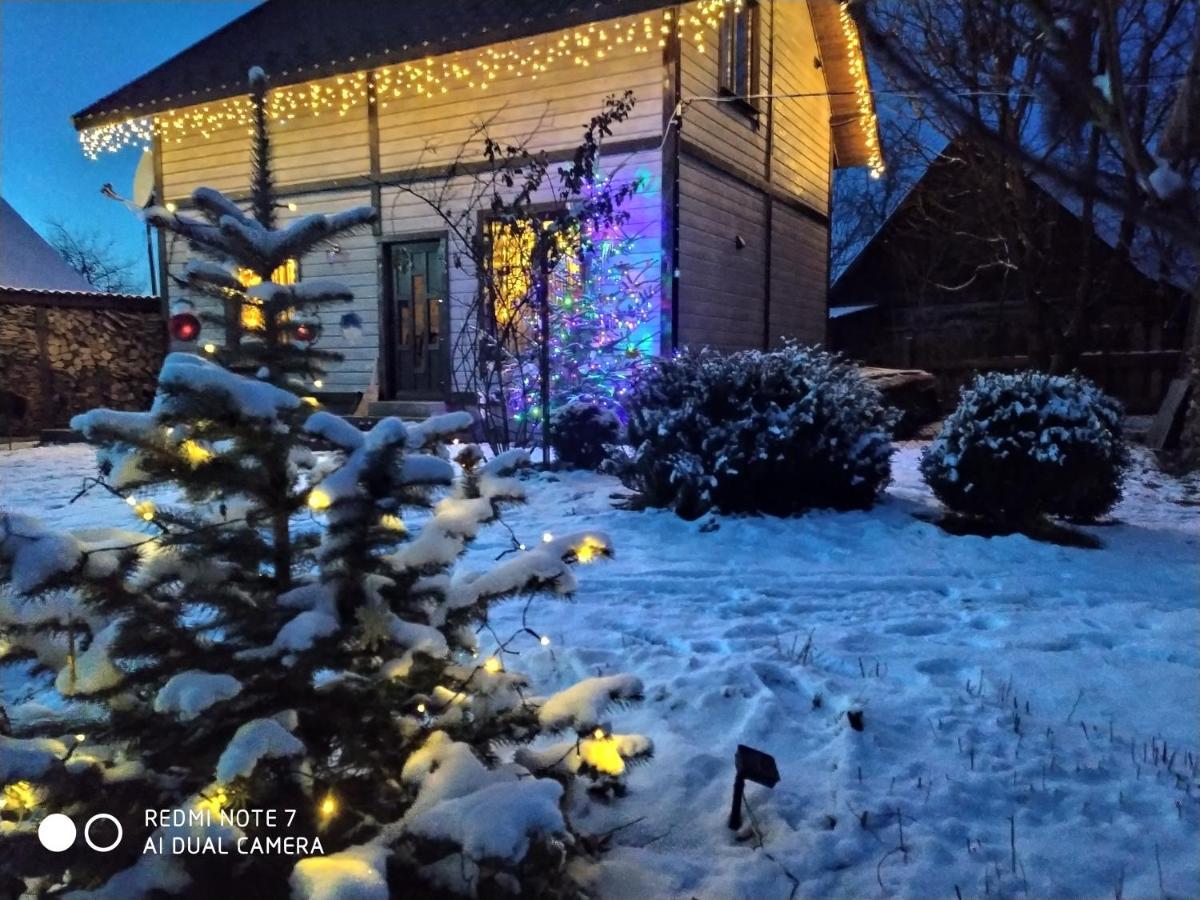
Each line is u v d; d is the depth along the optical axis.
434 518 2.39
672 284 10.75
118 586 2.09
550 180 10.33
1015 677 3.96
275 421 2.18
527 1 11.20
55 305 14.35
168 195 14.43
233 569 2.33
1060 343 14.78
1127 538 6.79
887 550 6.30
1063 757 3.23
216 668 2.15
